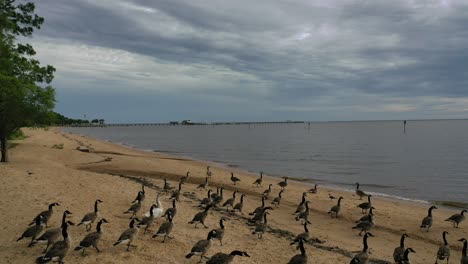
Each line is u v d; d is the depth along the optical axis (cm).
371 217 2630
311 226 2659
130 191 3078
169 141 14262
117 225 2114
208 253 1825
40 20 4441
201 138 16862
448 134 18200
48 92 3944
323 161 7469
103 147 8569
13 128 3909
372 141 13562
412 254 2220
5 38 4075
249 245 2058
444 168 6406
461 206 3656
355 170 6203
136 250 1761
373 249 2228
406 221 2934
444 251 2019
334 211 2973
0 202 2277
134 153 7638
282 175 5591
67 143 8600
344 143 12669
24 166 3653
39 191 2645
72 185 3008
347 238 2434
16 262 1503
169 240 1966
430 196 4181
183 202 3016
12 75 4066
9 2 4238
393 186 4769
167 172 4775
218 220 2527
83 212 2281
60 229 1691
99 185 3155
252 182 4488
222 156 8394
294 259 1717
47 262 1521
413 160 7569
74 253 1669
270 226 2528
